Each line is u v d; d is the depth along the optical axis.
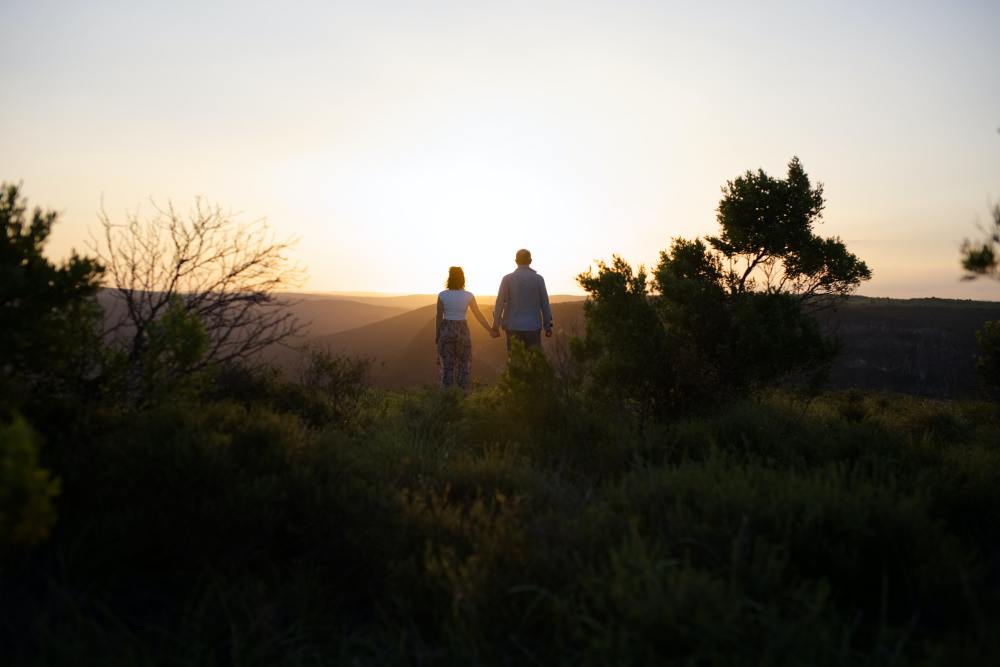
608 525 3.39
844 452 5.15
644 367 6.86
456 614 2.68
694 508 3.68
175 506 3.33
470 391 9.82
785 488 3.73
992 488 4.27
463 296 10.39
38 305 3.64
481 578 2.83
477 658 2.46
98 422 4.13
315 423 6.24
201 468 3.61
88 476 3.46
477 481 4.39
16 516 2.17
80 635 2.50
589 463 5.13
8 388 3.68
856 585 3.06
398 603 2.86
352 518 3.50
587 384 7.16
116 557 3.03
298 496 3.64
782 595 2.71
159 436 3.92
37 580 2.81
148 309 5.38
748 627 2.46
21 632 2.50
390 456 4.95
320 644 2.71
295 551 3.39
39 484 2.19
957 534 3.97
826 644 2.35
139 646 2.53
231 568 3.09
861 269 7.20
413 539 3.43
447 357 10.37
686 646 2.39
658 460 5.13
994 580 3.32
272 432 4.44
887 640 2.51
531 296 9.67
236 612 2.79
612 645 2.36
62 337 3.88
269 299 5.84
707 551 3.11
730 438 5.54
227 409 4.96
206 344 4.86
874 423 6.35
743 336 6.79
